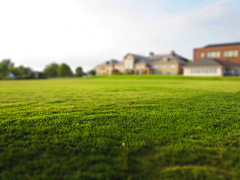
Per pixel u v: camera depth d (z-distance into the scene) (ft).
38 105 17.31
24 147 9.05
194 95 23.76
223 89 31.55
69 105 17.31
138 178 7.04
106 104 17.75
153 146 9.21
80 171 7.40
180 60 171.12
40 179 6.98
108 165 7.75
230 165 7.68
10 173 7.27
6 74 208.64
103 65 227.81
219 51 130.72
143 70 184.75
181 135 10.39
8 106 16.72
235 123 12.28
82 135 10.26
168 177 7.06
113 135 10.33
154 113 14.37
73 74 265.75
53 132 10.61
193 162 7.94
